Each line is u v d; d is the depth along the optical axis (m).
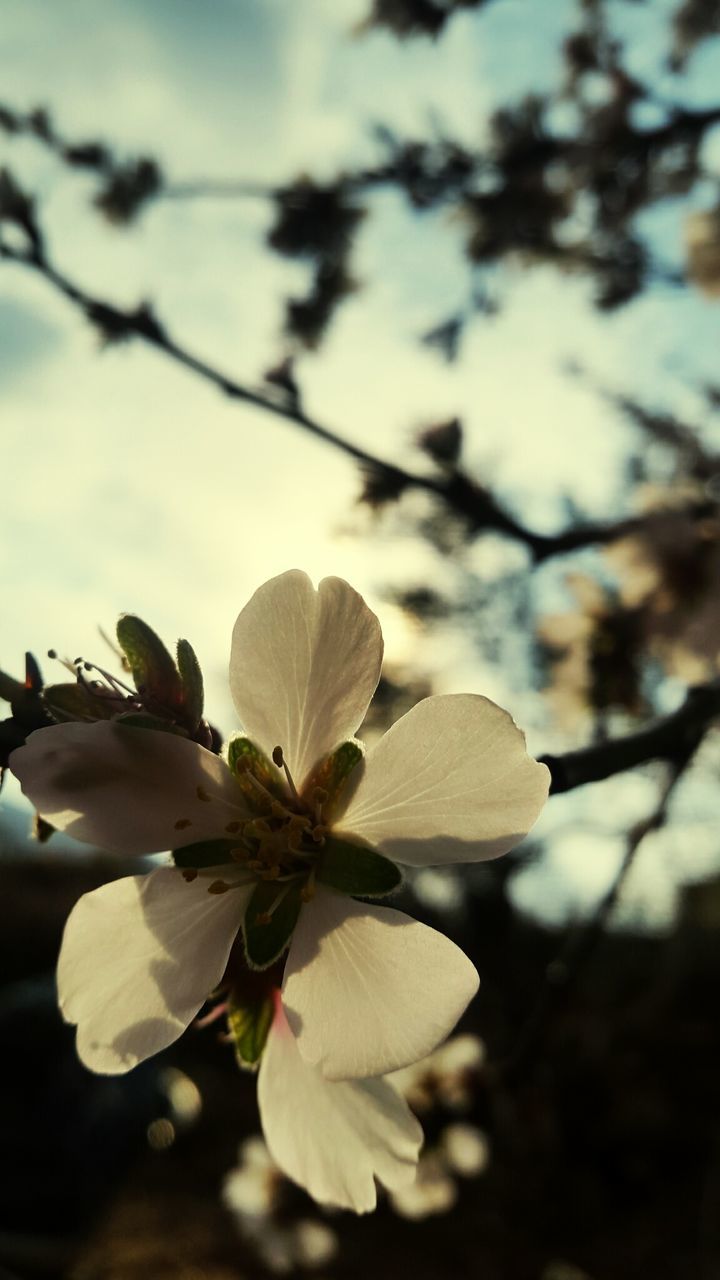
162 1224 0.64
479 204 0.35
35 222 0.24
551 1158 0.67
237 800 0.09
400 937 0.09
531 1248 0.65
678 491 0.21
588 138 0.34
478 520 0.21
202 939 0.09
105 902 0.09
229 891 0.09
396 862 0.09
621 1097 0.69
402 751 0.09
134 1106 0.39
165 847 0.09
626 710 0.20
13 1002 0.39
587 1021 0.72
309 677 0.09
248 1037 0.09
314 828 0.09
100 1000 0.08
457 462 0.21
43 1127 0.37
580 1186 0.67
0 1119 0.36
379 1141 0.09
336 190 0.34
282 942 0.09
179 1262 0.60
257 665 0.09
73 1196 0.37
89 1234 0.38
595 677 0.20
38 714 0.09
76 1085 0.38
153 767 0.09
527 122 0.35
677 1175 0.68
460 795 0.09
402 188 0.35
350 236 0.34
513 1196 0.68
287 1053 0.09
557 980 0.19
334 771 0.09
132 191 0.33
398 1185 0.09
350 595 0.09
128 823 0.09
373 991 0.08
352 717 0.09
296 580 0.09
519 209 0.35
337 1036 0.08
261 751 0.09
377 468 0.21
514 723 0.09
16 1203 0.36
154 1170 0.73
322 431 0.21
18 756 0.09
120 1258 0.60
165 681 0.09
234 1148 0.77
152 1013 0.09
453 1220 0.67
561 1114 0.68
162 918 0.09
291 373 0.22
